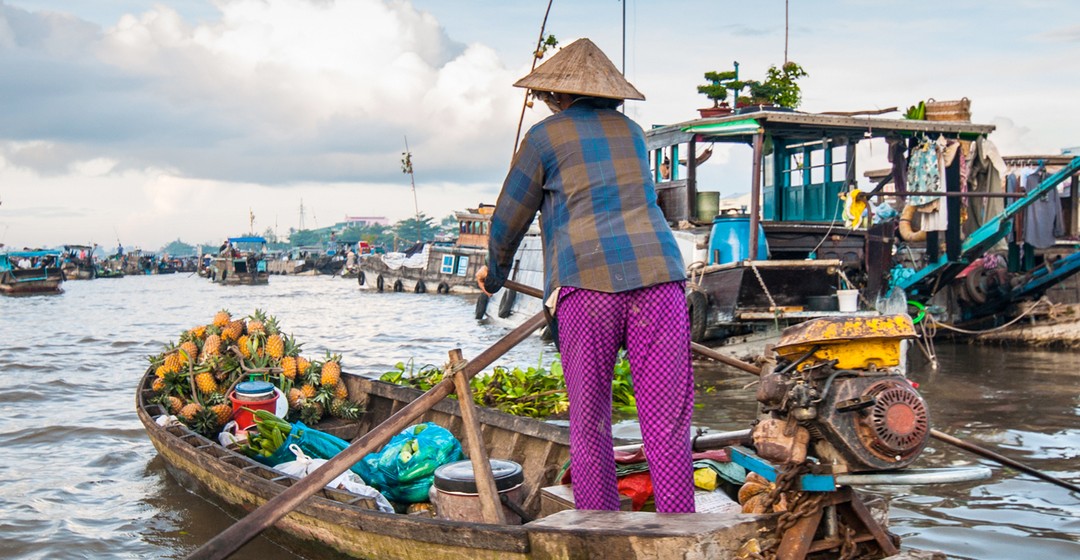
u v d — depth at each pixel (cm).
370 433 370
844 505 307
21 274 4869
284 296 4156
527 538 324
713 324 1316
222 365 787
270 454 647
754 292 1273
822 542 298
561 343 341
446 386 395
